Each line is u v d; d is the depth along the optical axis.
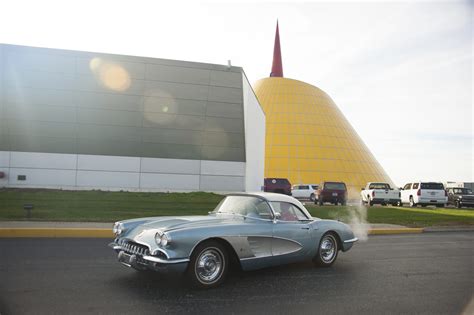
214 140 23.94
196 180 23.52
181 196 20.77
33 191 20.02
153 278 6.30
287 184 31.75
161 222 6.20
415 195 27.92
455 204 28.84
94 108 22.52
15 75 21.73
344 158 54.62
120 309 4.79
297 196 37.88
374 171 58.19
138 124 23.03
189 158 23.52
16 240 10.02
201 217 6.74
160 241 5.45
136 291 5.57
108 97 22.78
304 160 51.91
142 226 6.19
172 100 23.61
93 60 22.73
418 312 5.03
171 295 5.44
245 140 24.50
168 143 23.31
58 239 10.41
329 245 7.77
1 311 4.62
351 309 5.08
